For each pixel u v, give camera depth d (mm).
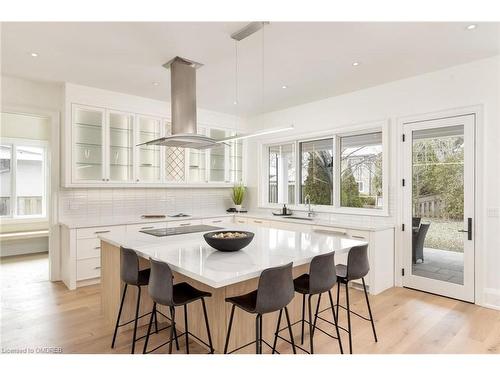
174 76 3393
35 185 6215
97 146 4496
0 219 5750
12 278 4500
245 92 4574
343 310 3338
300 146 5566
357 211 4598
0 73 3797
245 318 2475
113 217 4871
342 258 4203
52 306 3445
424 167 3904
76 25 2660
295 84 4219
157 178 5059
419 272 3941
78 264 4043
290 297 2043
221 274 1880
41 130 6238
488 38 2896
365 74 3846
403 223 4082
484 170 3408
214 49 3107
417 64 3529
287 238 3141
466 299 3537
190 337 2713
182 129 3385
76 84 4227
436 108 3756
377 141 4484
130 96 4707
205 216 5379
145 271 2715
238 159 6344
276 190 5988
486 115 3389
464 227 3568
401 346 2586
